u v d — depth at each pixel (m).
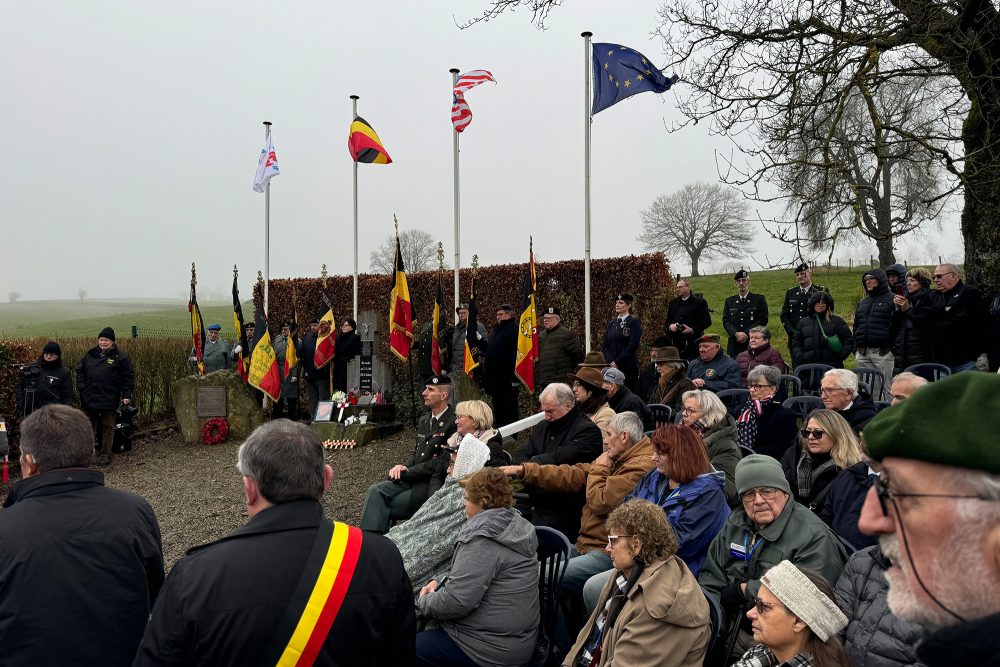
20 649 2.48
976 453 0.88
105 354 11.16
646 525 3.12
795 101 7.96
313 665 1.74
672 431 4.20
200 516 8.08
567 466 5.04
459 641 3.43
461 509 4.16
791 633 2.50
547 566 4.07
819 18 8.20
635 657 2.96
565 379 9.39
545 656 3.64
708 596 3.37
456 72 11.91
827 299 8.73
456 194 12.00
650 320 10.86
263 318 12.22
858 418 5.15
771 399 5.77
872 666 2.71
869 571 2.95
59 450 2.71
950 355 7.25
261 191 14.43
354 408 11.33
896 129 7.44
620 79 9.28
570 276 11.49
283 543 1.84
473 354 10.14
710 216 39.09
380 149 12.45
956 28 7.36
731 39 8.53
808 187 8.10
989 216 7.95
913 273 7.86
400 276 10.89
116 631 2.62
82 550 2.60
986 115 7.46
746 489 3.56
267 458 1.95
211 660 1.69
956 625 0.87
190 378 12.15
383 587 1.87
